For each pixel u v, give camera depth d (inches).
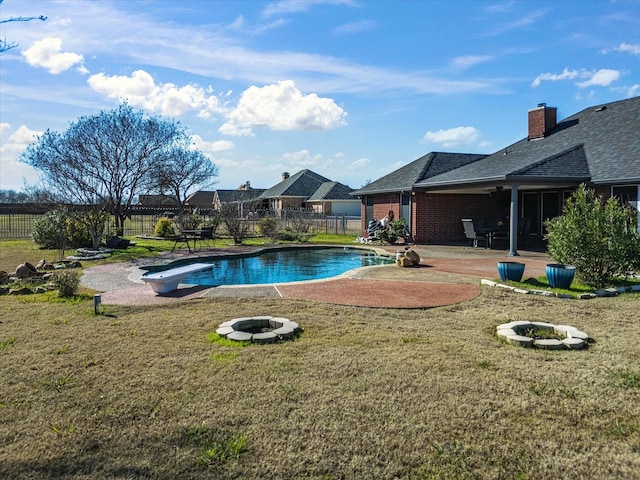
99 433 130.1
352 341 216.5
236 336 216.1
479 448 122.3
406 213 809.5
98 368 179.6
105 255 585.0
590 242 353.1
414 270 466.9
